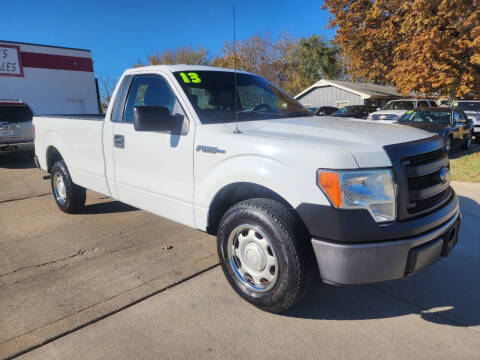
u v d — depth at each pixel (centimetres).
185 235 456
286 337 261
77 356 244
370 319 282
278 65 4672
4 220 529
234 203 329
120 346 253
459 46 1351
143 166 377
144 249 415
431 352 244
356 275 243
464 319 280
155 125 317
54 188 560
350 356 241
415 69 1461
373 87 3244
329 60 4706
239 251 296
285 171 258
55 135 528
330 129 298
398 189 246
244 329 271
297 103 427
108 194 441
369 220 238
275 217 260
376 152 248
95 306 298
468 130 1252
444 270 357
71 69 1961
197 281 341
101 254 404
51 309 295
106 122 424
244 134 293
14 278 350
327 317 285
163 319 283
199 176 318
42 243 439
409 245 244
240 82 394
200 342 256
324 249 246
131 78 407
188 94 344
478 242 419
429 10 1392
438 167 287
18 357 242
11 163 1084
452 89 1444
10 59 1753
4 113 1025
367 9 1912
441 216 269
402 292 321
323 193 242
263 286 285
